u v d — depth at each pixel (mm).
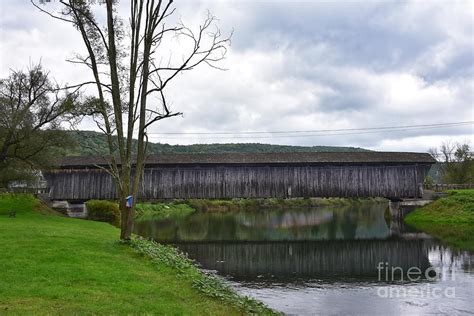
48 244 14398
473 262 20688
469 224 35312
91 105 17359
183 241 30453
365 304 13703
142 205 65438
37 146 33125
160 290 10047
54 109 32500
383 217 52750
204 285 11203
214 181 41562
